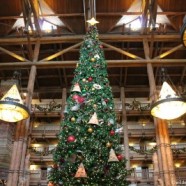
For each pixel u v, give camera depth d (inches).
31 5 556.7
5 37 628.7
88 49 429.7
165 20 621.0
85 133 322.0
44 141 841.5
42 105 840.9
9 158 637.3
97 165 304.8
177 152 757.9
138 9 604.7
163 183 437.7
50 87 802.8
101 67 404.5
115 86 805.9
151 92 533.3
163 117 433.4
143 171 781.9
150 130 844.0
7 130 653.9
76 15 605.3
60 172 314.2
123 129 733.3
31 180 751.7
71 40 618.2
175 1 584.7
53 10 599.2
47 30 631.8
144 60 579.5
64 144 324.8
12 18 601.9
